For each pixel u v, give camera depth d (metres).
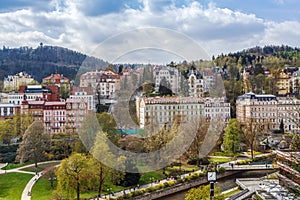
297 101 166.75
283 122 180.75
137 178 88.44
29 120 137.00
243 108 187.38
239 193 83.94
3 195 84.06
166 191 84.38
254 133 132.50
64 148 119.31
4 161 118.81
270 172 107.56
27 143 112.44
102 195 80.38
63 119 136.50
